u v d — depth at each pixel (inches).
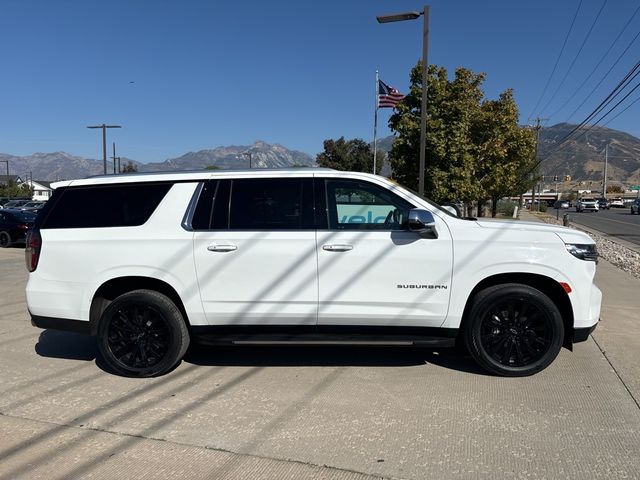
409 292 182.9
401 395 174.6
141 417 160.6
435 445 141.6
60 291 194.5
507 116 1057.5
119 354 195.0
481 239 182.4
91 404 170.7
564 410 162.4
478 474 127.6
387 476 127.1
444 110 709.9
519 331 186.1
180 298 190.1
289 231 185.3
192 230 189.0
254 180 191.8
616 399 170.6
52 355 222.4
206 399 173.6
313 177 190.4
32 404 171.2
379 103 926.4
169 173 197.2
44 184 4443.9
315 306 184.5
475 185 848.3
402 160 717.3
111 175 201.9
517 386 181.3
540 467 130.6
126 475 128.3
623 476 126.5
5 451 140.7
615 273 431.8
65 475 128.6
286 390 180.1
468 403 167.9
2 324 274.2
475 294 187.8
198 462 134.1
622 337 238.7
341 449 139.9
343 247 182.2
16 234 711.7
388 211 188.2
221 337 190.4
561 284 182.1
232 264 185.8
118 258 190.5
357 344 185.2
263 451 139.4
